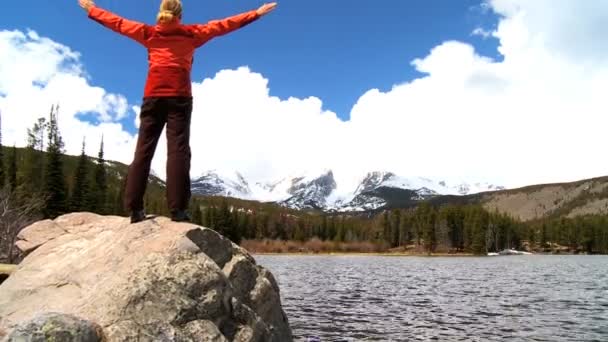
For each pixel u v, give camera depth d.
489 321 14.29
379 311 16.11
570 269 44.53
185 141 3.43
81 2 3.51
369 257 79.88
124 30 3.41
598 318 14.98
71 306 2.85
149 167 3.42
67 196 37.72
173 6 3.42
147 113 3.40
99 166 43.84
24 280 3.26
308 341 11.16
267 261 57.41
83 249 3.45
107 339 2.48
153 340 2.53
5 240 15.60
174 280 2.76
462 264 55.06
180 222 3.32
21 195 25.23
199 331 2.68
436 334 12.22
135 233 3.20
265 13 3.59
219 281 2.91
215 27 3.48
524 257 84.75
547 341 11.51
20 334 2.29
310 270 39.19
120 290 2.69
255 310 3.43
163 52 3.41
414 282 28.64
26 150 43.25
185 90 3.43
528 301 19.45
